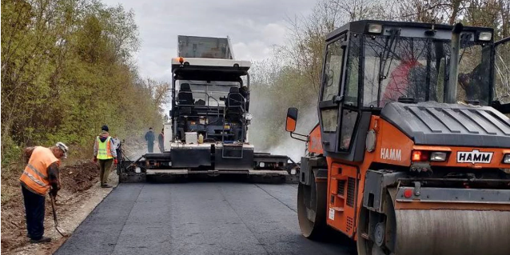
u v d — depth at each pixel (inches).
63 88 604.4
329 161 260.7
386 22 226.4
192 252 254.7
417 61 228.8
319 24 800.3
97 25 888.3
